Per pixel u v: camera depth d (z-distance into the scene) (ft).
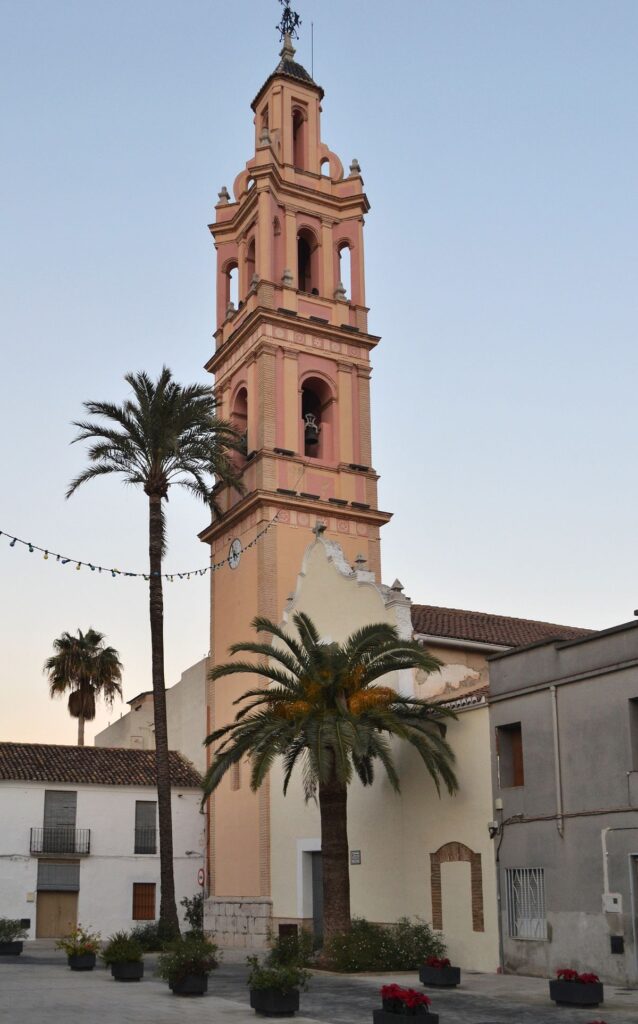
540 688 84.58
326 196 153.79
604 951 75.87
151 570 118.32
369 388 147.95
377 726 89.76
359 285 151.84
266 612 130.41
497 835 87.30
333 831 91.76
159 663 116.26
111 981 79.82
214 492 136.36
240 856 128.98
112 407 120.57
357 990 74.08
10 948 112.78
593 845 77.97
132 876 157.17
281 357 141.79
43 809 154.20
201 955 71.67
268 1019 58.80
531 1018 58.23
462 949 89.56
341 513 138.31
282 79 158.40
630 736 76.28
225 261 157.69
